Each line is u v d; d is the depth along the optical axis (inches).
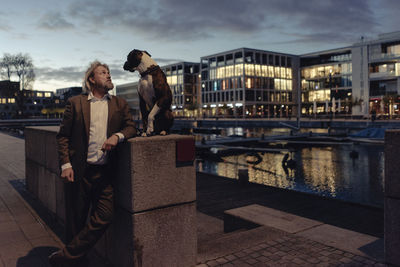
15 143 661.3
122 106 101.0
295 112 3823.8
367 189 523.8
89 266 113.0
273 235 136.3
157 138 97.8
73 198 99.0
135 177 93.4
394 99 2410.2
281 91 3705.7
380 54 2733.8
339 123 1798.7
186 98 4284.0
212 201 310.0
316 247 122.4
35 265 114.3
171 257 102.3
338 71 3294.8
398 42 2625.5
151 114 108.6
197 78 4367.6
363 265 106.7
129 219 96.1
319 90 3479.3
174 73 4436.5
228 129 1980.8
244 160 885.8
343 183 573.3
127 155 94.9
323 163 791.1
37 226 160.1
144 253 96.5
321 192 510.0
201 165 817.5
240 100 3440.0
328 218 248.8
